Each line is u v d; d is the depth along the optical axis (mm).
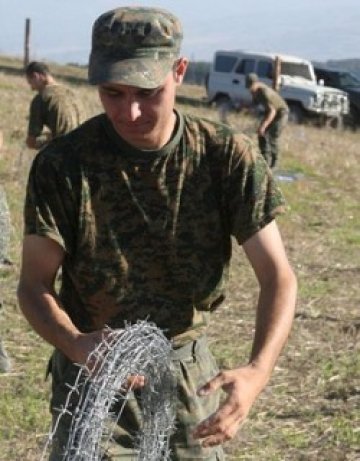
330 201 15188
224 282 3318
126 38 2928
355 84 31391
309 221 13359
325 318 8438
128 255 3195
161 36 2949
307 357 7242
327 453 5582
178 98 32344
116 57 2936
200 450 3387
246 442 5660
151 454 3234
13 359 6816
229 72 30719
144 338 2965
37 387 6312
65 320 3057
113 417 3242
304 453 5574
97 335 2957
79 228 3168
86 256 3203
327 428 5895
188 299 3279
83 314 3334
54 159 3139
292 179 16422
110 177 3135
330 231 12805
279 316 3055
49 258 3143
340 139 24500
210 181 3158
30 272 3156
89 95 25109
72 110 9836
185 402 3340
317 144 21719
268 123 15766
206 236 3203
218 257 3250
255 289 9242
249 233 3137
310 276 10203
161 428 3246
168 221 3166
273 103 15719
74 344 2973
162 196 3148
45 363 6766
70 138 3164
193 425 3357
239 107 30406
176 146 3131
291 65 30547
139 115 3006
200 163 3145
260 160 3168
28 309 3105
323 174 17625
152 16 2957
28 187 3168
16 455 5340
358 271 10578
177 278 3240
